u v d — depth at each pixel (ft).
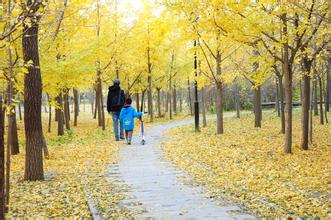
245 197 21.52
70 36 42.19
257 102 70.13
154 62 84.23
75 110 91.09
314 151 40.14
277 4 31.96
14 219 17.74
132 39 67.10
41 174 27.91
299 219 16.66
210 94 148.36
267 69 40.04
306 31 32.91
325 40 36.88
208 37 47.29
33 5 15.98
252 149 41.73
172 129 70.54
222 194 22.38
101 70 63.31
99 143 49.80
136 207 19.31
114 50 63.46
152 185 25.27
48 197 22.40
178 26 46.62
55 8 26.08
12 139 47.88
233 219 16.67
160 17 74.49
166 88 117.19
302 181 26.27
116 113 51.37
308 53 38.65
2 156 12.57
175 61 100.42
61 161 36.73
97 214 18.02
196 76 58.44
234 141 48.91
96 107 117.60
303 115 41.70
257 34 33.78
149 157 37.32
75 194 22.82
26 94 26.81
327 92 104.94
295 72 72.38
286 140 38.78
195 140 50.65
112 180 27.02
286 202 20.36
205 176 28.37
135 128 74.95
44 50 32.32
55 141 57.93
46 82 36.37
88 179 27.53
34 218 17.81
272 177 27.76
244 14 32.94
